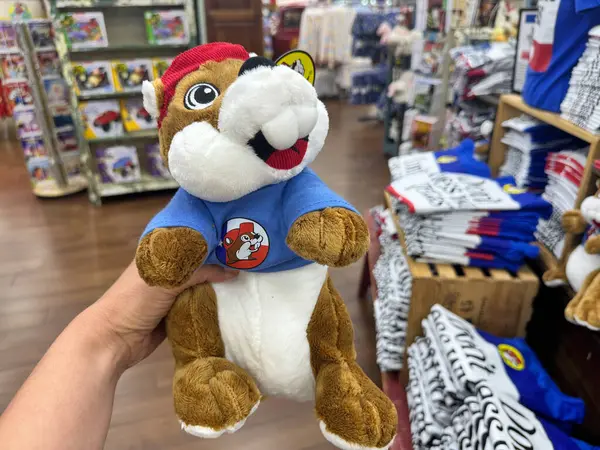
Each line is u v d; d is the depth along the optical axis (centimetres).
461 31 314
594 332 146
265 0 703
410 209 150
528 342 182
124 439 178
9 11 381
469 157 190
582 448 114
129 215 364
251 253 61
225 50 62
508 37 268
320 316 65
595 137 137
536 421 117
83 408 74
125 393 197
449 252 155
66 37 340
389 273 193
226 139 53
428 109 364
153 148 397
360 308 243
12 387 201
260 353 63
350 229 52
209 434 57
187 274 55
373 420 58
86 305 255
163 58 378
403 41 438
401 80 441
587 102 145
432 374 138
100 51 375
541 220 173
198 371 61
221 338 65
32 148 393
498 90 236
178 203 60
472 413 115
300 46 688
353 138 535
